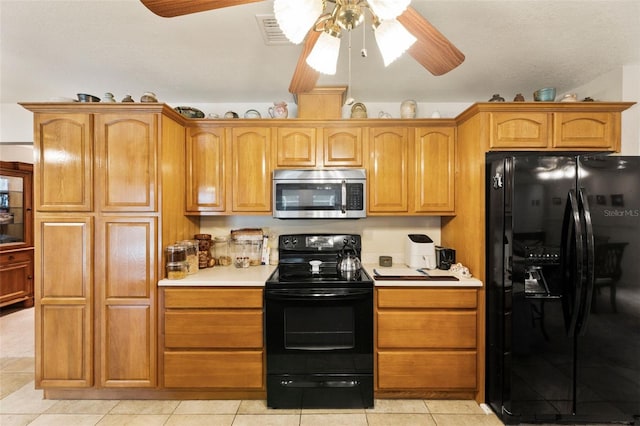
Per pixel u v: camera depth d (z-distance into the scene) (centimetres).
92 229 198
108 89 251
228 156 238
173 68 217
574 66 213
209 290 198
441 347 200
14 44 187
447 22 166
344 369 196
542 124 201
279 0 98
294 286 197
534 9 155
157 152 199
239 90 253
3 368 245
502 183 183
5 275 366
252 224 272
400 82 237
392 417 188
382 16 98
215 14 159
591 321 174
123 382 197
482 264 200
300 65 145
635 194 173
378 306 200
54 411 192
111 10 157
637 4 150
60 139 197
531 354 177
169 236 210
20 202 391
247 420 185
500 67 214
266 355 198
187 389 202
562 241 175
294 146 237
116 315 198
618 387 175
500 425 182
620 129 201
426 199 236
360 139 237
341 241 259
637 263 173
